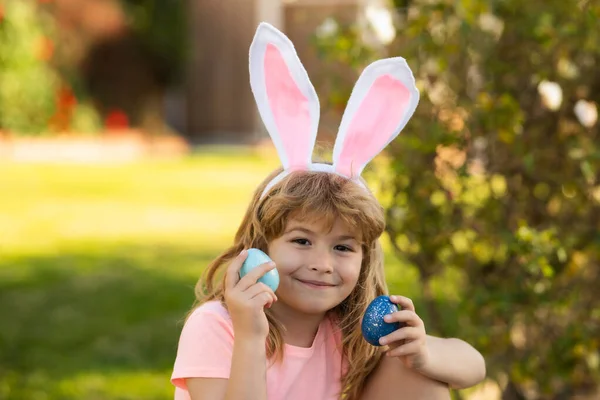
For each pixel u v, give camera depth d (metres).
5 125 12.98
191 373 2.38
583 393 3.78
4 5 12.80
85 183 10.85
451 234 3.33
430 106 3.35
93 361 4.76
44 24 13.35
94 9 13.61
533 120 3.38
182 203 9.67
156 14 14.20
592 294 3.42
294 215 2.37
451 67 3.42
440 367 2.46
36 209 9.11
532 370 3.29
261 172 12.04
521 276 3.20
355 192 2.40
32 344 5.02
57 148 13.04
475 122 3.21
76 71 13.77
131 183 10.93
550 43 3.19
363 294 2.55
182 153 14.20
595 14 3.07
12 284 6.26
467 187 3.29
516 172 3.36
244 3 15.37
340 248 2.41
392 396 2.54
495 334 3.27
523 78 3.39
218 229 8.31
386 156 3.43
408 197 3.33
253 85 2.52
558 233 3.29
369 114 2.50
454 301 4.01
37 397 4.27
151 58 14.39
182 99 15.80
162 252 7.30
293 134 2.50
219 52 15.59
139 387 4.39
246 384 2.22
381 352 2.62
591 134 3.32
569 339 3.19
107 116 14.28
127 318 5.49
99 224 8.45
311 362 2.54
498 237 3.24
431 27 3.41
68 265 6.82
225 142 15.69
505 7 3.26
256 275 2.27
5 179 10.96
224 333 2.41
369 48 3.55
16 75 12.93
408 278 5.88
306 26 11.35
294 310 2.52
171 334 5.19
